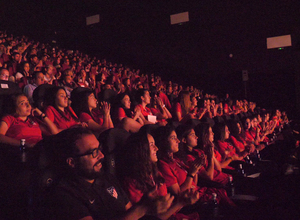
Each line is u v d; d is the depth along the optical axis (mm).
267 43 11148
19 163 1948
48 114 2926
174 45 12500
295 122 9602
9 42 7777
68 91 4406
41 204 1304
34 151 1477
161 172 2359
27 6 11922
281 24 11062
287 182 4020
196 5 10930
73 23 12688
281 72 12859
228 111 7781
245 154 4527
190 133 2910
